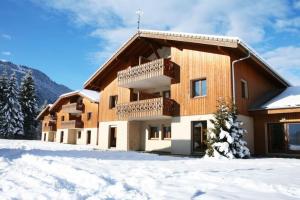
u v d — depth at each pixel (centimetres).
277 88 2259
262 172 838
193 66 1831
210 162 1156
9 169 820
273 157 1570
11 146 2169
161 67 1894
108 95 2545
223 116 1441
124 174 757
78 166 912
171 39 1870
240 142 1430
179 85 1898
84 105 3891
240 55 1684
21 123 5597
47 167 877
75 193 512
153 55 2297
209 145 1436
